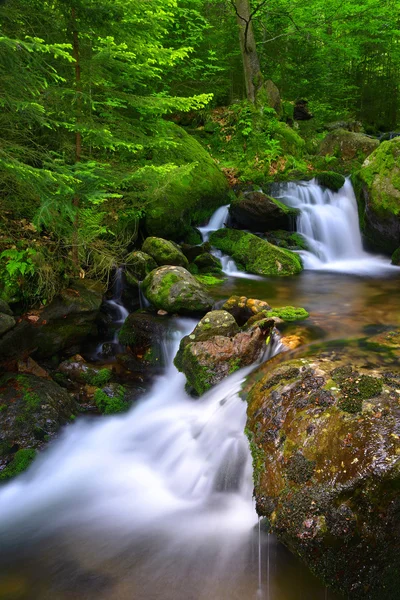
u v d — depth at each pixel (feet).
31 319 17.12
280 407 10.50
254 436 10.60
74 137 19.61
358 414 9.18
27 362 16.71
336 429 9.08
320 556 8.27
